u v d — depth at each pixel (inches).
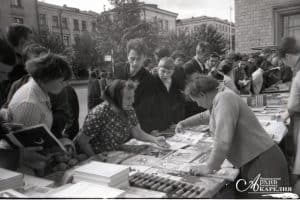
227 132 55.1
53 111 68.1
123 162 65.0
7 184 48.6
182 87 85.7
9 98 64.8
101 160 66.0
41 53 65.0
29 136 54.2
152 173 58.7
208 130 89.8
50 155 61.7
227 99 56.4
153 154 70.2
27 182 54.1
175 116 88.5
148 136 77.4
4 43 58.6
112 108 70.1
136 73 83.1
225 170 60.2
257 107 102.4
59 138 70.0
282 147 73.9
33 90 57.9
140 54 81.9
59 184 54.2
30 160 58.9
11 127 54.8
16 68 70.5
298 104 65.3
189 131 89.7
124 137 74.5
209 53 86.4
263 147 57.6
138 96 82.5
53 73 55.6
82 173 51.3
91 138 69.6
